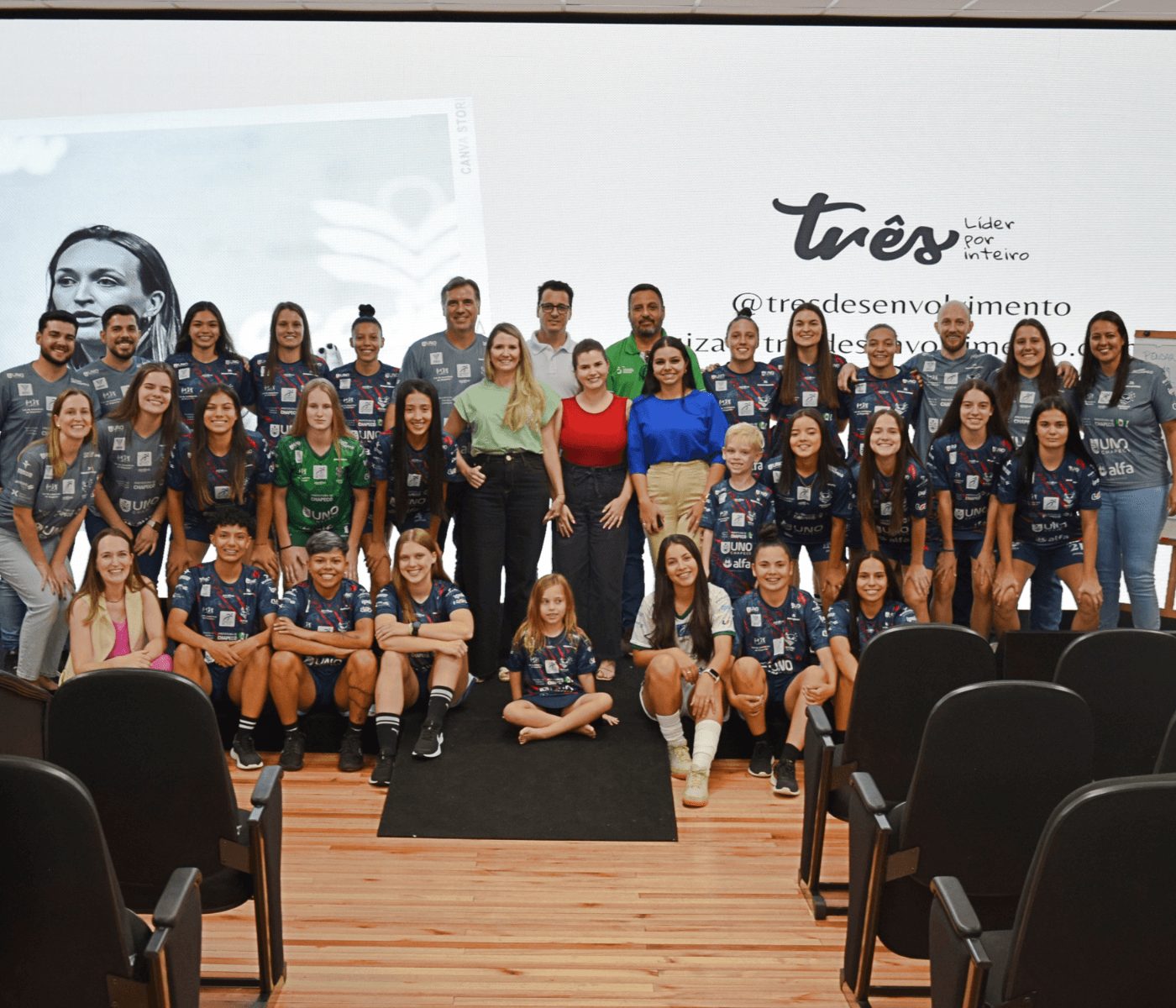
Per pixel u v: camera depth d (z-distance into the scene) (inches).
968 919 84.6
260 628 186.1
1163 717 122.0
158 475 209.5
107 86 231.6
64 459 200.4
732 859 152.4
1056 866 73.4
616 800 167.0
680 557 179.3
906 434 201.9
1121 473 224.2
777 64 233.5
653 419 213.2
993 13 230.7
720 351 241.9
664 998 118.8
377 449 206.2
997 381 229.6
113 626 181.3
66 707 103.5
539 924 134.4
